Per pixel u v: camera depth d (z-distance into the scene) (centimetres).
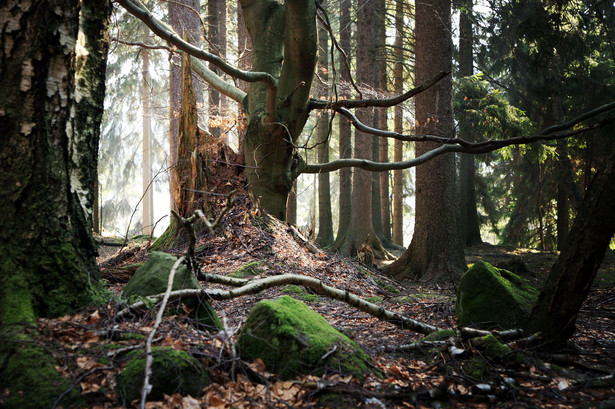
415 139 860
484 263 503
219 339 351
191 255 419
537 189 2536
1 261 341
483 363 362
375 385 328
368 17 1817
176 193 988
